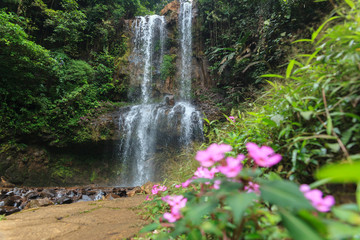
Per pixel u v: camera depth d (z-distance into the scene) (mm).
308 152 1001
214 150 653
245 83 7555
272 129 1254
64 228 1796
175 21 11281
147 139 8453
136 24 11250
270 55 5441
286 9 4742
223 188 570
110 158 8289
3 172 6516
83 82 8820
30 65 6918
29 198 3918
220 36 9180
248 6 7621
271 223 626
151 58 10766
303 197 453
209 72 10133
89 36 10039
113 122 8211
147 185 4570
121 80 9977
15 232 1695
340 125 946
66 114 7688
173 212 701
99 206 2760
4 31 6133
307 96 1138
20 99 7133
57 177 7418
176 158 7672
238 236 602
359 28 984
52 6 10031
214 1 9812
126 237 1502
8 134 6754
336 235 386
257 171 608
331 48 1157
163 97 10031
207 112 8305
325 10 2699
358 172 262
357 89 907
